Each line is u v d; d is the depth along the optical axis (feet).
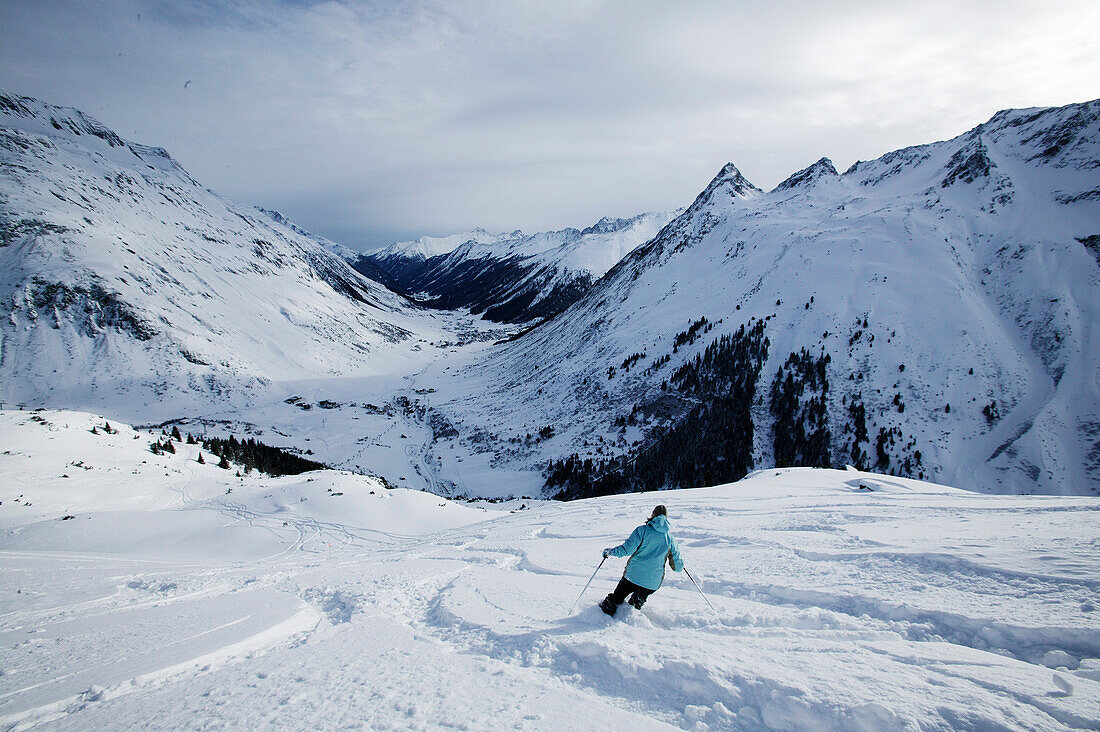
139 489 120.67
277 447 261.85
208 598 28.91
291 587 30.35
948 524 31.42
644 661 14.23
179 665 15.81
